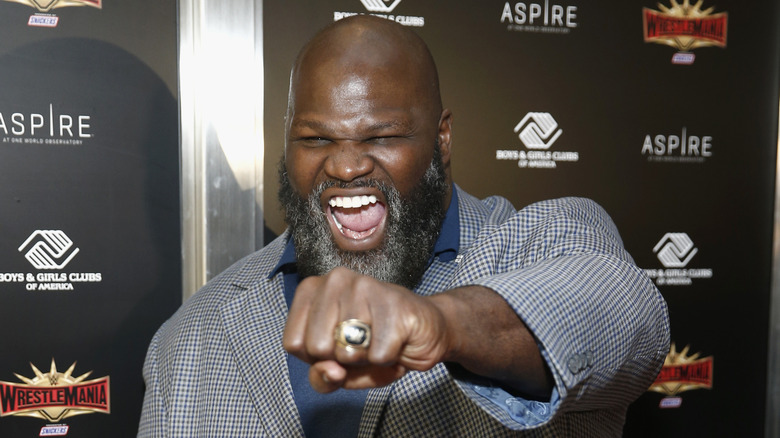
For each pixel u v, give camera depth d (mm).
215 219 1386
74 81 1313
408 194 778
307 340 359
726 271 1632
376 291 378
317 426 797
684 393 1639
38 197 1312
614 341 540
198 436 866
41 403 1335
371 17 798
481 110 1475
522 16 1482
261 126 1391
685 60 1573
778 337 1654
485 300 478
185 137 1366
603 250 660
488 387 508
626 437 1629
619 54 1537
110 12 1321
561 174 1525
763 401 1686
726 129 1606
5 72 1280
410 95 767
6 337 1312
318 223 795
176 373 910
